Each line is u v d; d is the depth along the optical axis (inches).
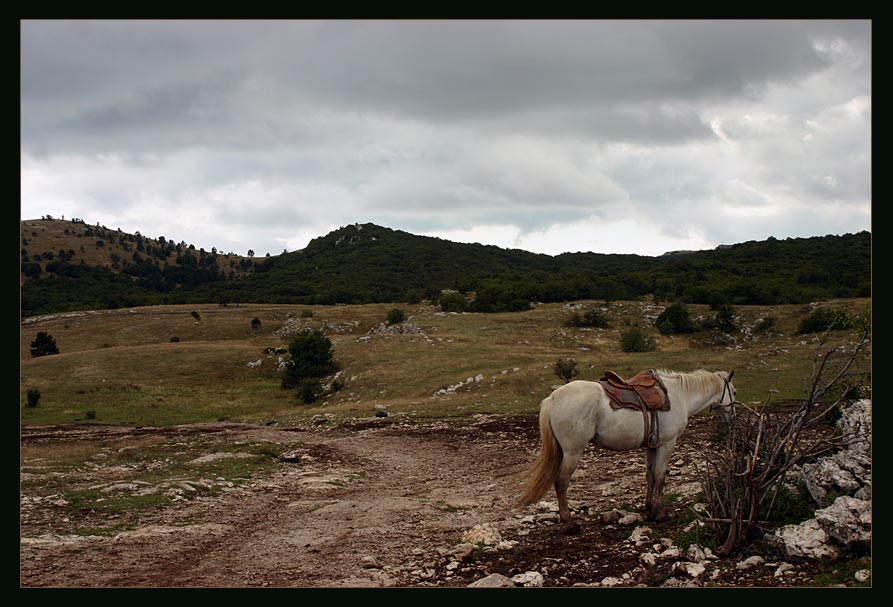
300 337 2402.8
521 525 358.6
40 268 6860.2
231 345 3088.1
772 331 2783.0
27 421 1660.9
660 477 337.1
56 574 294.2
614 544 300.2
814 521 255.6
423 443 857.5
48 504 450.3
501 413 1107.9
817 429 474.3
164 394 2234.3
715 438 390.0
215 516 433.7
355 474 641.0
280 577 287.7
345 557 319.6
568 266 7234.3
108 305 4810.5
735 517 267.3
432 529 370.6
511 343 2647.6
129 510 439.5
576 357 1787.6
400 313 3408.0
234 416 1753.2
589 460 595.8
